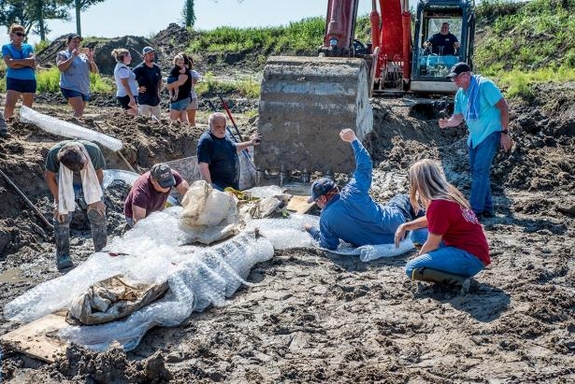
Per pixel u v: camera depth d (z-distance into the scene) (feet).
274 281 25.09
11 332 20.67
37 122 34.40
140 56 128.88
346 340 20.71
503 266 26.32
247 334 20.98
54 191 26.53
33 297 22.71
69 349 19.15
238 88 101.04
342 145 38.17
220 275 23.98
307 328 21.38
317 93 38.40
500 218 33.58
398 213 28.02
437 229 22.94
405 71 60.59
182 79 48.85
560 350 19.75
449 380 18.30
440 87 58.39
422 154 44.47
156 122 42.68
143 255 23.49
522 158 40.83
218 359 19.71
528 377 18.35
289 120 38.68
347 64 39.06
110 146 34.58
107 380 18.30
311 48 139.33
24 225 30.07
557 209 34.37
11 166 31.86
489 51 118.11
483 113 32.12
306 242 28.19
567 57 106.83
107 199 33.14
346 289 24.23
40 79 92.94
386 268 26.37
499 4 133.39
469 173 41.55
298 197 34.60
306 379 18.52
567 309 22.27
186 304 21.97
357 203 27.09
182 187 27.71
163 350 20.43
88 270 23.02
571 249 28.58
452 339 20.52
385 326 21.43
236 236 25.93
